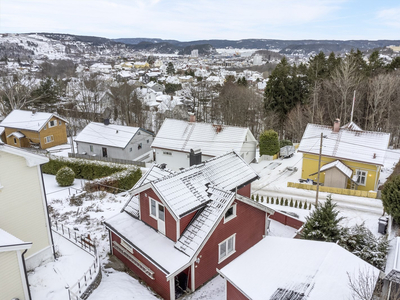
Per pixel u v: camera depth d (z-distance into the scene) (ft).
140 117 206.39
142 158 137.08
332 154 94.12
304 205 77.61
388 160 120.67
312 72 170.71
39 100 198.59
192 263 43.68
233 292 38.50
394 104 140.15
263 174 107.24
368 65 175.11
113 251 53.67
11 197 41.68
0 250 34.19
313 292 32.99
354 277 34.78
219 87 247.29
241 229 52.11
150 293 44.52
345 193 88.07
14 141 148.46
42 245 45.93
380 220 65.57
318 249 40.86
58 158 105.91
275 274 37.19
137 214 54.54
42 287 41.14
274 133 121.29
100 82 237.86
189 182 50.24
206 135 110.93
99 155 130.41
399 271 35.04
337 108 153.99
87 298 40.14
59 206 73.56
